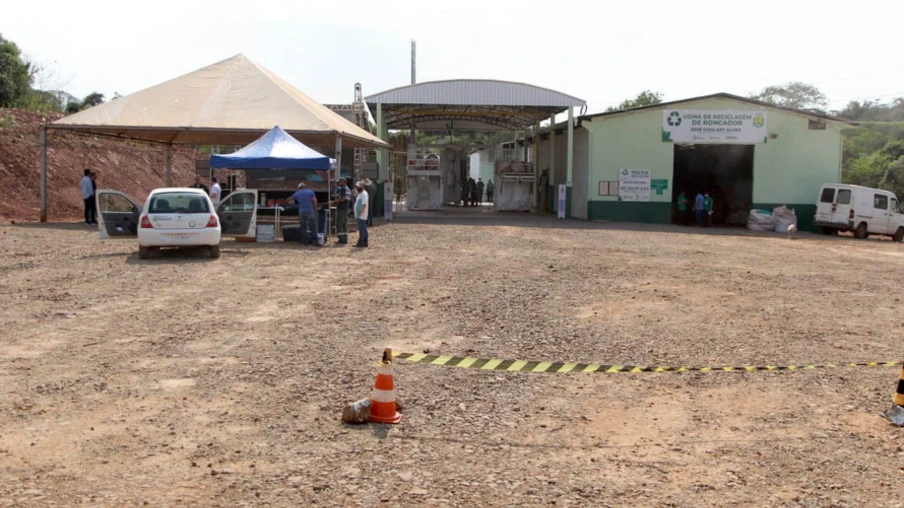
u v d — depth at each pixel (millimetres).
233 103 27156
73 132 29609
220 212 20625
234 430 6047
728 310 11812
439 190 43812
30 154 31516
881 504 4910
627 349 9047
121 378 7391
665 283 14648
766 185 36719
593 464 5539
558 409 6781
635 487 5129
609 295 12977
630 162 36500
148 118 26234
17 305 11000
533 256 19094
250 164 21047
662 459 5660
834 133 36656
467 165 60531
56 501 4707
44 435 5848
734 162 40000
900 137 66875
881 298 13508
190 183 42375
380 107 37656
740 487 5156
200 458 5465
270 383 7309
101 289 12570
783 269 17828
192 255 17562
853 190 32125
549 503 4840
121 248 18609
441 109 42062
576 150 39844
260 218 22844
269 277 14438
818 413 6785
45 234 21703
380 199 37875
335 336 9383
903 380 6602
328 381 7410
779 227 34875
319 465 5387
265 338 9203
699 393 7348
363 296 12398
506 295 12734
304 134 25516
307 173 29188
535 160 46812
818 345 9453
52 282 13156
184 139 32344
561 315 11062
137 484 4996
